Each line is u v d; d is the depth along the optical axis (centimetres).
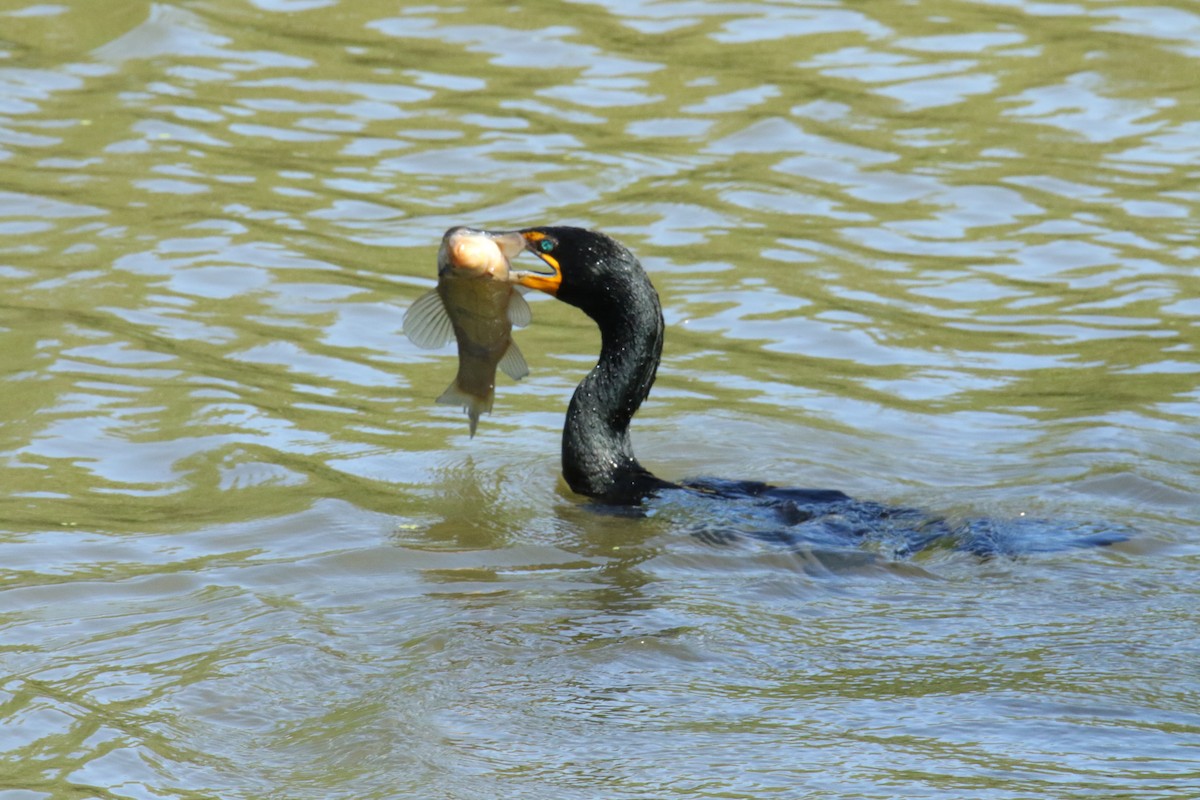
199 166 1706
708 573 953
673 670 810
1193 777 684
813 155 1788
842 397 1277
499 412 1240
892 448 1181
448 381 1293
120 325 1348
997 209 1669
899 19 2194
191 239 1534
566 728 745
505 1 2234
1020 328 1410
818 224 1630
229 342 1332
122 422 1175
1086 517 1041
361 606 898
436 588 926
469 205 1645
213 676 807
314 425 1191
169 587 923
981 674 799
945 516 1048
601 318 1106
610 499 1079
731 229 1608
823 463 1152
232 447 1141
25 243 1505
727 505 1058
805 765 703
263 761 726
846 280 1505
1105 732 731
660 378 1310
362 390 1262
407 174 1716
